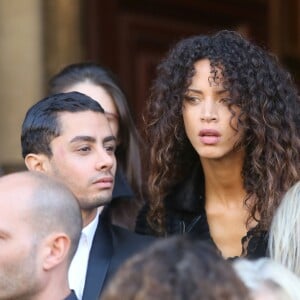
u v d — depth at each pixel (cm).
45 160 929
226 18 1970
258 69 946
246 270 628
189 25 1930
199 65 942
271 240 832
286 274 628
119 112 1144
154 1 1886
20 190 796
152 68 1873
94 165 920
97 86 1144
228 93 929
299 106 978
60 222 791
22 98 1706
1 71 1709
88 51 1783
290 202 826
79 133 920
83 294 897
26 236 784
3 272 783
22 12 1717
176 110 961
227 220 966
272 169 942
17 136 1700
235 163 955
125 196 1071
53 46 1730
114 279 576
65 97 940
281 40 2023
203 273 562
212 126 929
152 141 994
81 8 1772
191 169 991
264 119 939
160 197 995
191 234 973
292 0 2041
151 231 1000
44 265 786
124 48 1841
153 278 559
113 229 953
